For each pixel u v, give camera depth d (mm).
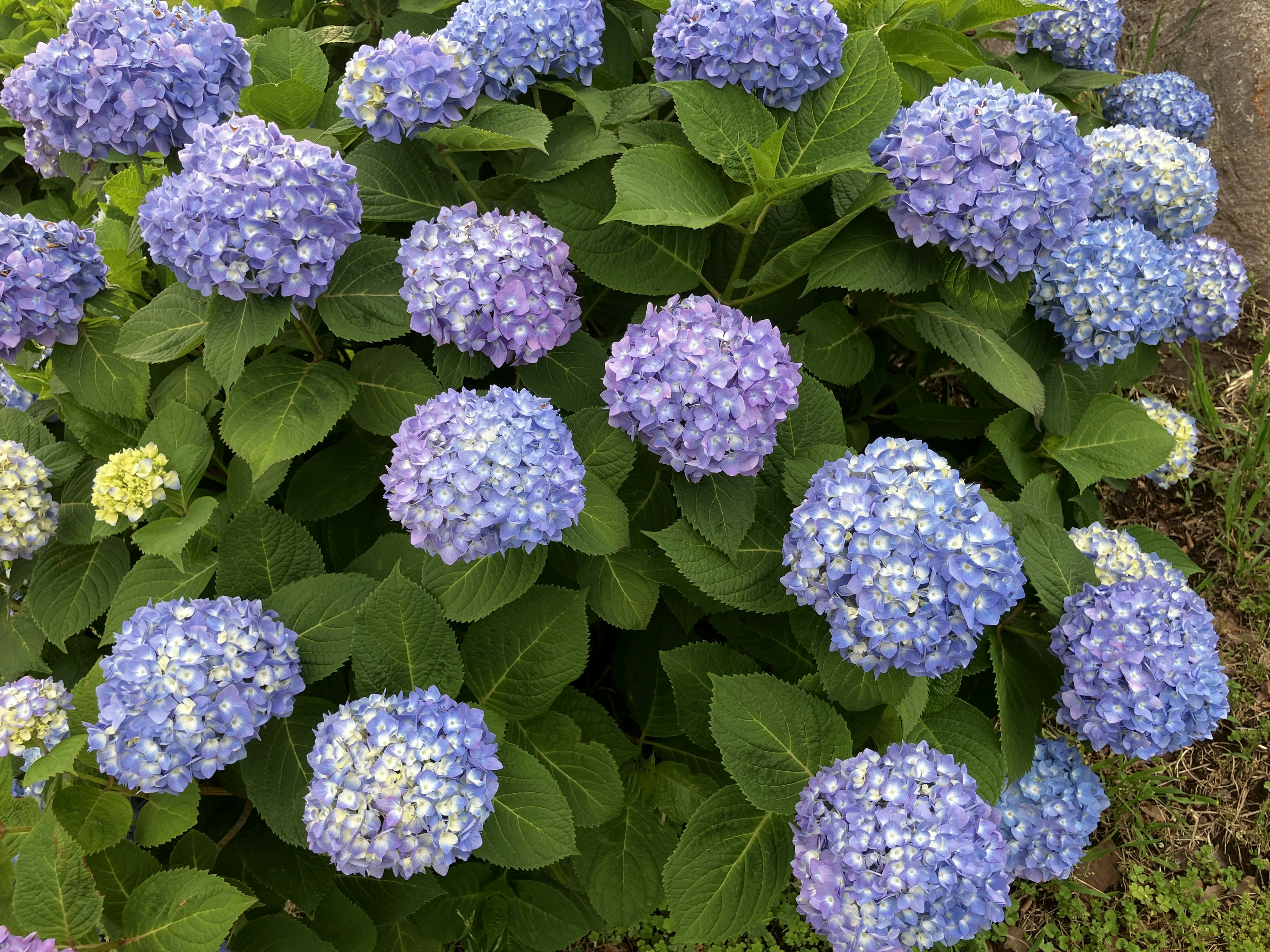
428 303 786
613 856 841
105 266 859
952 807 710
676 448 765
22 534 835
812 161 869
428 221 861
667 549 781
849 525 716
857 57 852
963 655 723
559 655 803
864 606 708
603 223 851
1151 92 1331
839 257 839
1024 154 799
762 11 817
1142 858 1094
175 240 727
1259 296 1439
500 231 809
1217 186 1072
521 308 795
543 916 873
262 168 726
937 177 796
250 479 850
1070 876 992
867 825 708
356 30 1152
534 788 739
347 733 688
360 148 862
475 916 878
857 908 702
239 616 722
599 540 775
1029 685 839
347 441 916
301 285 755
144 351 793
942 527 708
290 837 749
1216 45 1501
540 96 975
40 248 810
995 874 711
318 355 876
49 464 897
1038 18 1212
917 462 749
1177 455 1155
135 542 747
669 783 889
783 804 770
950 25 1118
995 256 829
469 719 714
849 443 1054
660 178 826
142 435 846
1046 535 854
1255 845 1091
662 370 745
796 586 745
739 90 855
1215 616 1256
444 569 783
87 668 933
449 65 813
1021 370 848
